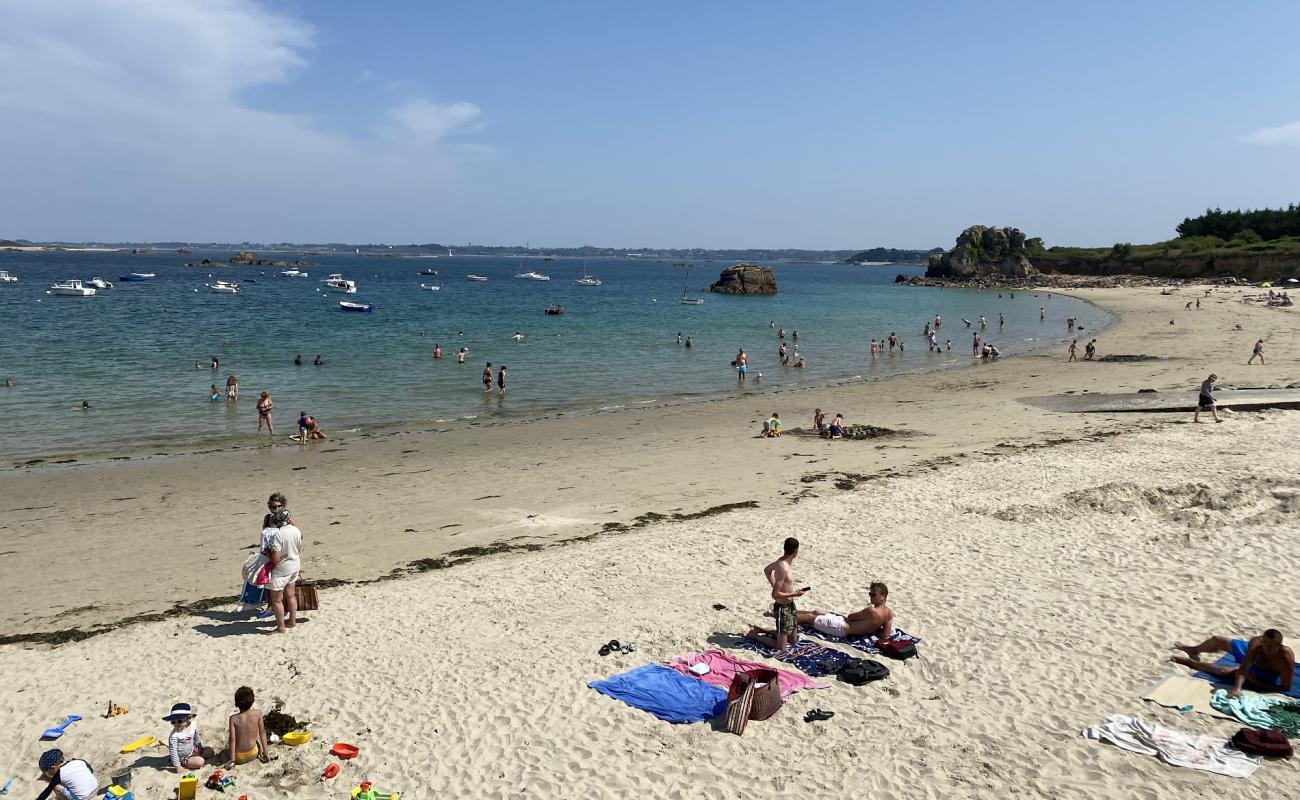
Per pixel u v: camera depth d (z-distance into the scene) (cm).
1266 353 4938
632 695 1017
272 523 1257
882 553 1539
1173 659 1066
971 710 972
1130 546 1511
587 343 5872
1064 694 998
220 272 18038
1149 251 15800
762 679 1002
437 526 1866
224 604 1403
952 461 2361
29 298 8762
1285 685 978
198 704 1036
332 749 919
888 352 5734
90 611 1402
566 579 1461
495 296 11488
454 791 845
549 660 1125
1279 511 1642
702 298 11650
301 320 7044
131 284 12406
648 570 1495
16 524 1886
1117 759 861
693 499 2062
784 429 2998
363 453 2633
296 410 3384
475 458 2559
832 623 1180
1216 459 2122
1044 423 2959
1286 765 841
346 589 1455
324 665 1138
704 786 844
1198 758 850
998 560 1474
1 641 1268
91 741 954
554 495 2120
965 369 4809
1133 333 6494
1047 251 17900
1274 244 13812
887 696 1014
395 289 13025
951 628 1194
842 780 847
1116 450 2338
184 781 845
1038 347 5938
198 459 2541
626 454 2606
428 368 4550
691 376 4503
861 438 2794
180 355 4775
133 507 2025
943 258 17088
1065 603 1262
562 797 829
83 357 4609
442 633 1233
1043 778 838
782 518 1811
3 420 3097
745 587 1395
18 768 903
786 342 6234
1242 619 1175
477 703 1016
